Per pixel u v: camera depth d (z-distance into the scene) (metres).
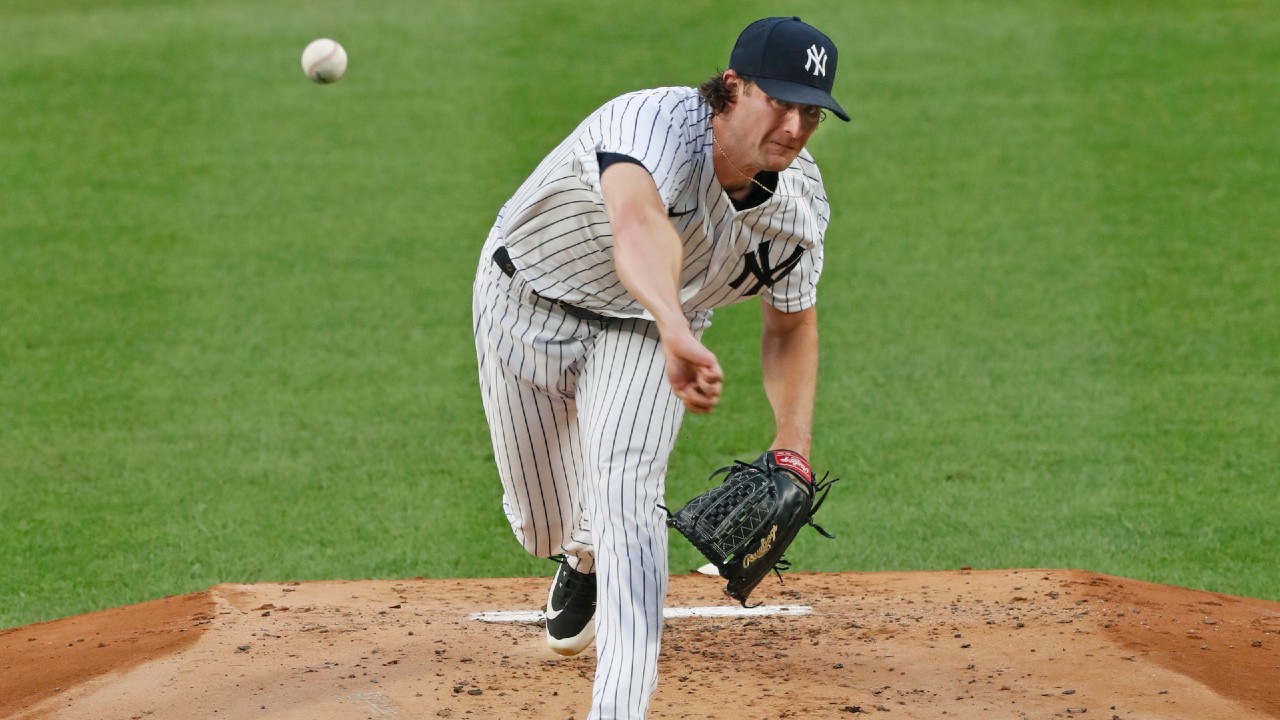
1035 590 17.84
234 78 60.00
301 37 65.88
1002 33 64.69
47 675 14.96
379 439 27.64
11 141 52.75
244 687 13.92
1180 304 35.53
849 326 34.72
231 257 40.94
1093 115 53.81
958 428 27.83
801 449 12.91
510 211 12.20
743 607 17.70
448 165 49.94
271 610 17.33
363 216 44.75
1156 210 43.72
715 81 10.99
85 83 59.56
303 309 36.53
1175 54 61.09
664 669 14.72
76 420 28.78
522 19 68.56
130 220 44.41
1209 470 25.22
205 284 38.53
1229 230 41.59
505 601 18.06
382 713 13.16
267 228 43.59
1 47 64.94
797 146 11.00
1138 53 61.41
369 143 52.31
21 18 70.19
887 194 46.25
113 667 14.85
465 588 18.91
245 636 15.91
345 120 54.97
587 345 12.23
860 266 39.62
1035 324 34.50
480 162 50.22
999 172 48.00
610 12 69.62
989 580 18.59
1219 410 28.42
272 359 32.84
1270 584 20.20
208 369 32.12
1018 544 22.03
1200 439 26.81
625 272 10.00
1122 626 15.87
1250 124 52.19
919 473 25.44
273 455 26.77
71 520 23.50
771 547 11.97
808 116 10.84
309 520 23.48
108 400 30.06
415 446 27.23
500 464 13.41
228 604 17.69
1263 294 36.06
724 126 11.02
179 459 26.55
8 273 39.47
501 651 15.41
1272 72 58.31
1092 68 59.56
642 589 11.27
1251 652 15.01
